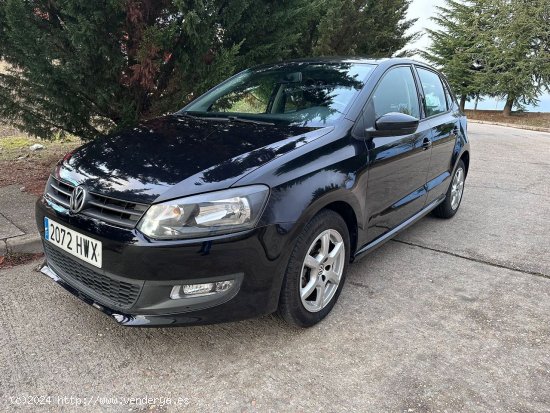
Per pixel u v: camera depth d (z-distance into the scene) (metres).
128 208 2.19
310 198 2.39
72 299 2.94
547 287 3.33
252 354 2.44
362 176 2.84
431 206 4.26
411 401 2.12
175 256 2.08
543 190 6.36
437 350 2.51
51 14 4.69
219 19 4.99
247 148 2.51
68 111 4.90
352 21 10.00
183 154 2.48
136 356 2.40
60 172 2.67
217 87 3.84
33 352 2.40
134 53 4.64
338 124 2.83
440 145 4.12
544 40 22.53
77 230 2.33
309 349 2.49
